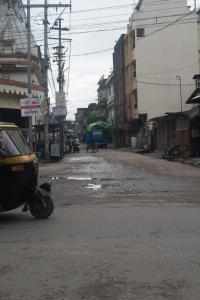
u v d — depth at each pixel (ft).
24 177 35.86
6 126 36.86
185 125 143.54
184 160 109.91
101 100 349.61
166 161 109.81
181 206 42.86
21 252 26.37
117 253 25.70
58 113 144.25
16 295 19.63
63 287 20.52
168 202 45.65
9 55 139.44
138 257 24.82
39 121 133.39
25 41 148.25
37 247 27.45
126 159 119.65
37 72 140.56
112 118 294.05
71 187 59.62
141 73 194.18
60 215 38.63
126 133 244.42
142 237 29.48
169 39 192.54
